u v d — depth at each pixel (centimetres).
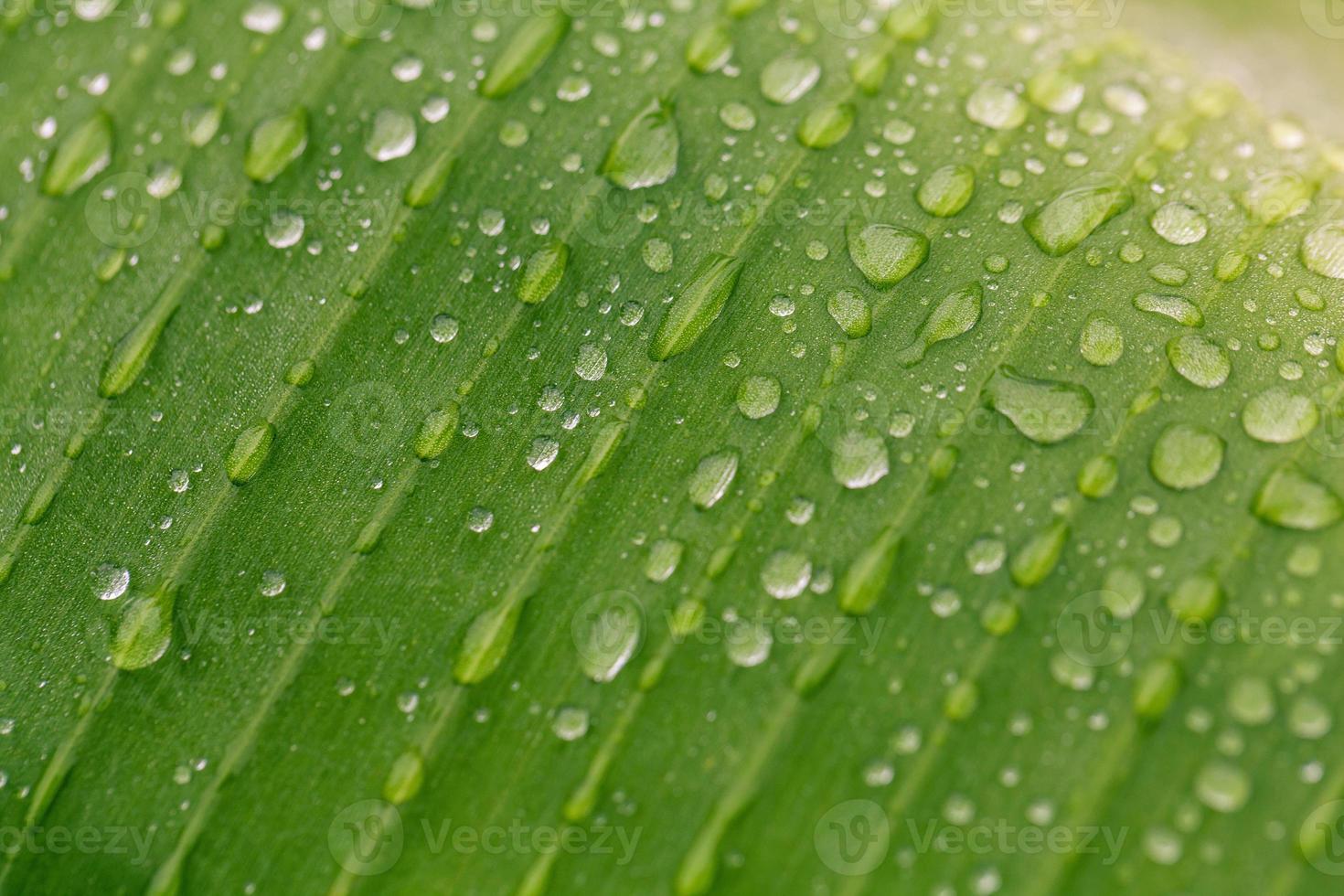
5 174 20
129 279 20
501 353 20
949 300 20
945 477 20
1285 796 19
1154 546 19
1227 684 19
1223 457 20
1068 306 20
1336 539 19
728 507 20
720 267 20
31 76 20
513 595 20
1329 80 20
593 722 20
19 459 20
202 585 20
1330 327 20
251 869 20
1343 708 19
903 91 20
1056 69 20
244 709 20
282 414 20
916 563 20
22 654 20
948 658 19
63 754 20
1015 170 20
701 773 20
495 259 20
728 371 20
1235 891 19
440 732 20
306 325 20
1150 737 19
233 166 20
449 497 20
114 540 20
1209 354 20
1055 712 19
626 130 20
